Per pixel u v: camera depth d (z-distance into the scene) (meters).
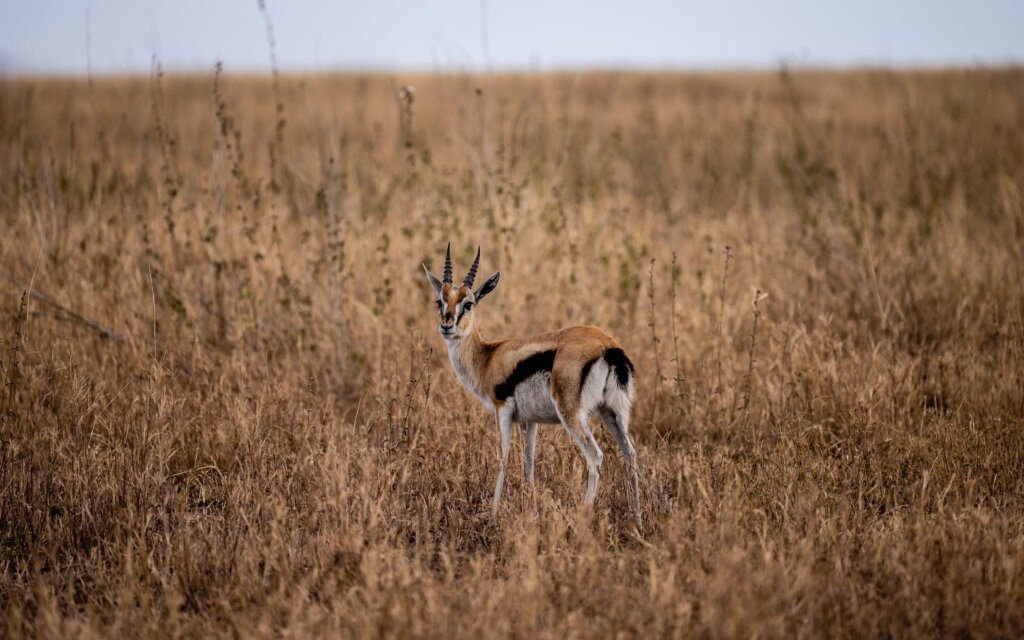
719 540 11.83
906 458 14.99
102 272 22.38
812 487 13.48
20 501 13.58
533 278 22.89
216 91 22.45
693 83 67.94
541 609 10.62
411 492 14.53
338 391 19.47
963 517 12.25
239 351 19.14
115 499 13.74
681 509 12.95
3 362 18.05
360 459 14.61
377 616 10.38
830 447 16.02
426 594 10.70
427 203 25.31
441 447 15.84
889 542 12.05
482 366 15.70
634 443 16.69
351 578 11.70
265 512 13.40
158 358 18.98
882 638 10.25
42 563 12.72
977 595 10.59
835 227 25.38
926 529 12.09
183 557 12.23
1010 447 15.02
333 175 22.97
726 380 18.19
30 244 23.19
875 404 16.39
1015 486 14.05
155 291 21.25
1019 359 17.98
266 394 17.19
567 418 13.87
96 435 15.93
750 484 13.86
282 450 15.82
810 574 10.95
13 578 12.34
